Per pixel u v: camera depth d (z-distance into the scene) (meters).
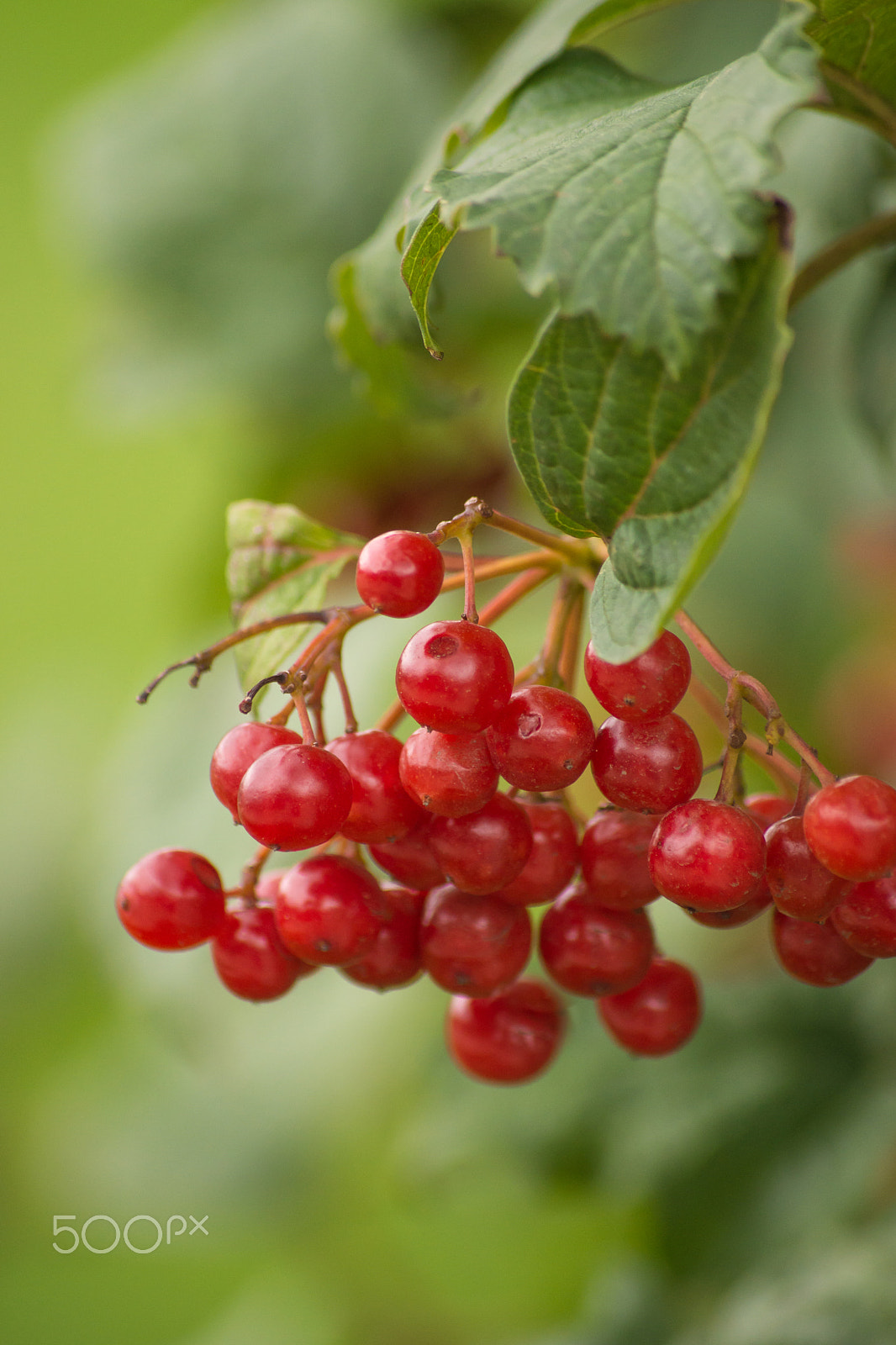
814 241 0.38
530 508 0.49
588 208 0.30
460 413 0.38
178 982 0.41
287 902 0.32
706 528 0.30
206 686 0.47
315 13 0.49
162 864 0.33
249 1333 0.58
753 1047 0.41
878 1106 0.40
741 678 0.32
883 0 0.32
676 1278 0.40
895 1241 0.38
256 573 0.34
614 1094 0.40
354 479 0.50
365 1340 0.56
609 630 0.30
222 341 0.47
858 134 0.38
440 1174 0.40
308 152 0.47
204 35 0.52
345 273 0.36
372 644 0.43
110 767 0.53
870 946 0.32
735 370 0.30
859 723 0.51
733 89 0.31
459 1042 0.34
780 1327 0.37
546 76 0.33
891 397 0.36
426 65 0.47
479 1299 0.57
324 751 0.32
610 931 0.33
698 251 0.30
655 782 0.32
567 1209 0.47
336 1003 0.46
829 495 0.42
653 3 0.34
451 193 0.31
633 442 0.30
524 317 0.45
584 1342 0.40
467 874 0.32
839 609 0.51
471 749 0.31
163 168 0.49
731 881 0.31
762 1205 0.40
